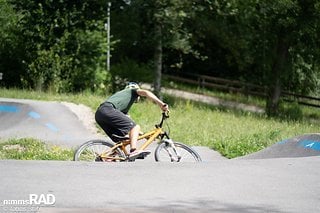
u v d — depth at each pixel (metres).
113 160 9.72
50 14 31.86
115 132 9.79
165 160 9.95
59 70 31.00
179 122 20.20
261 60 34.81
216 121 21.97
